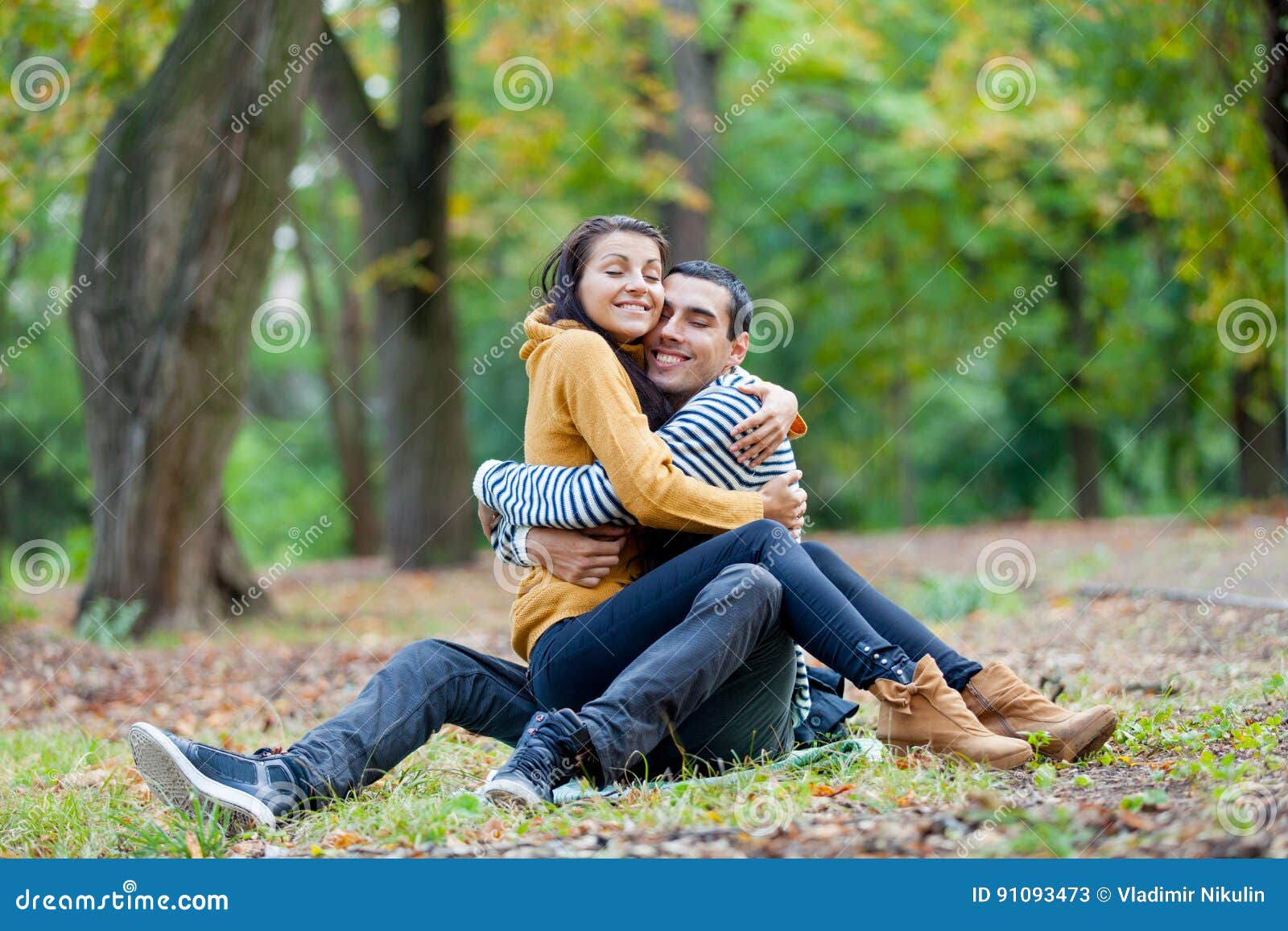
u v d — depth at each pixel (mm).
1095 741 4277
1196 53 12219
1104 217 22109
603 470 4336
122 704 8391
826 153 24984
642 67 21250
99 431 12203
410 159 18016
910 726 4270
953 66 20984
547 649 4418
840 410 33094
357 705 4332
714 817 3840
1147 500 31094
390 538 19359
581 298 4590
